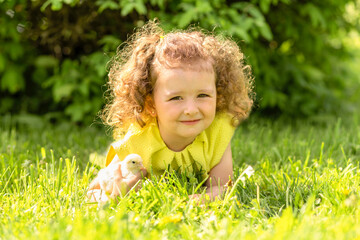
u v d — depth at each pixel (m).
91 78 3.57
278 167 2.41
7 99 3.90
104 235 1.33
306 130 3.56
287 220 1.45
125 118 1.98
